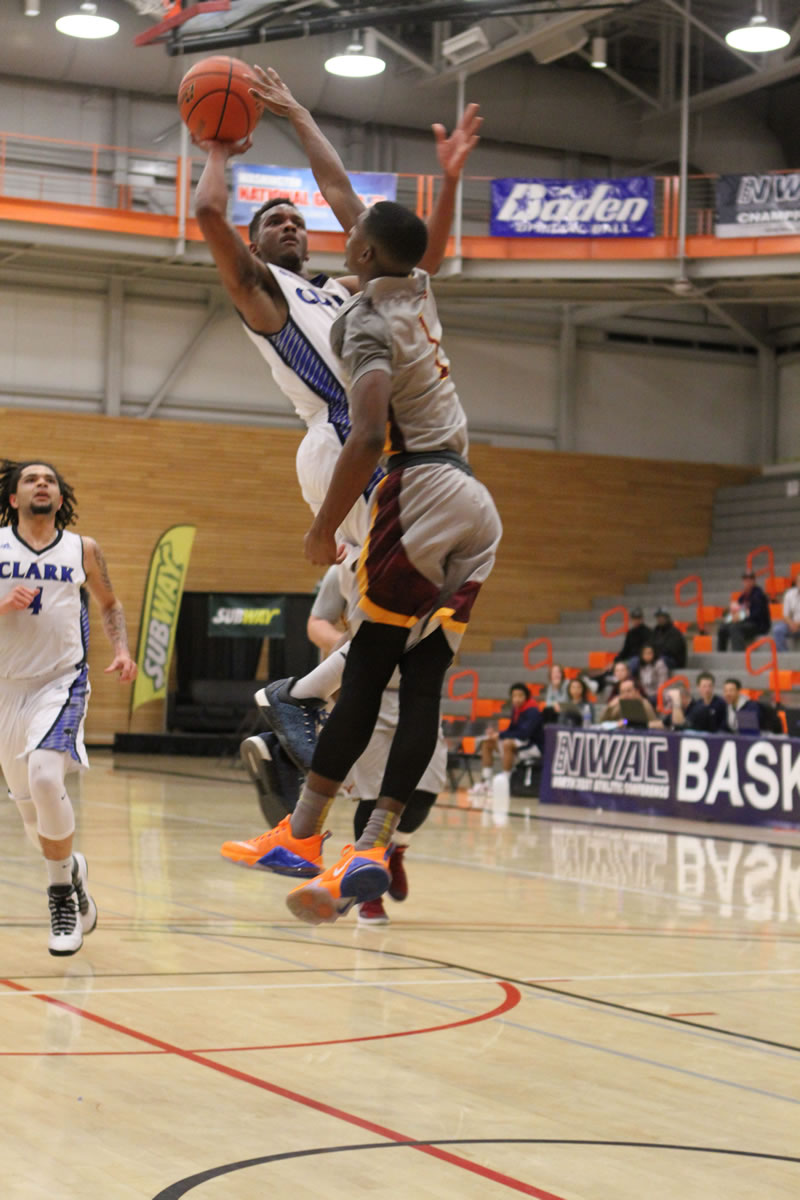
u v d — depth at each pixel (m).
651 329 25.70
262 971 5.14
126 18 20.78
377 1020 4.36
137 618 22.03
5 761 5.46
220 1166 2.88
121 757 20.41
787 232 19.69
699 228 21.22
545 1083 3.68
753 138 24.58
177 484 22.34
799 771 11.84
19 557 5.34
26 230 19.44
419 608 3.30
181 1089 3.47
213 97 3.92
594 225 20.17
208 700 20.72
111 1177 2.79
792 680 17.48
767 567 22.58
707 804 12.61
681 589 23.33
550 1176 2.90
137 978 4.92
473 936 6.17
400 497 3.28
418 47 22.33
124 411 22.36
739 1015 4.64
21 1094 3.38
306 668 20.69
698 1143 3.18
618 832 11.53
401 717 3.34
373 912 6.42
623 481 24.86
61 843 5.27
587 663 21.22
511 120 23.05
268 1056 3.85
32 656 5.35
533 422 24.81
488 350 24.58
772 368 26.08
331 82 21.77
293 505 23.05
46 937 5.75
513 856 9.61
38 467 5.39
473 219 23.20
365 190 19.86
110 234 19.81
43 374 21.89
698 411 25.97
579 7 16.50
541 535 24.22
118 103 21.69
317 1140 3.09
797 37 20.75
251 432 22.80
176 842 9.80
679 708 14.34
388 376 3.17
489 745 15.71
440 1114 3.34
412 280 3.29
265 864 3.49
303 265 4.50
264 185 19.62
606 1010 4.65
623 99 23.73
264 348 4.25
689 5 21.28
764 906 7.44
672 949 5.98
